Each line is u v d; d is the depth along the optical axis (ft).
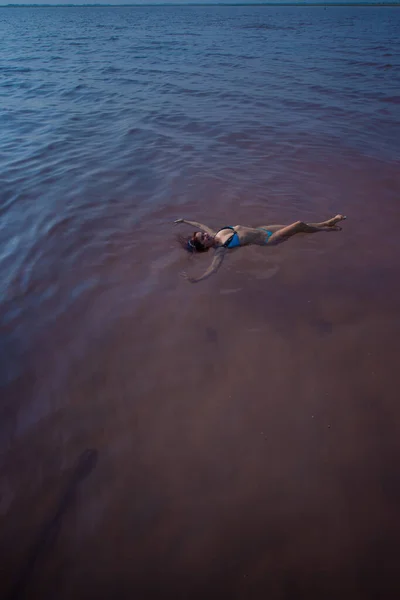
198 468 8.84
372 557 7.15
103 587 6.96
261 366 11.25
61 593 6.90
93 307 13.79
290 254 16.33
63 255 16.66
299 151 26.50
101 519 7.99
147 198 21.26
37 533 7.80
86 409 10.27
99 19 217.97
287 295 14.01
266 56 62.39
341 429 9.46
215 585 6.91
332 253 16.22
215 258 16.03
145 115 34.91
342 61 55.77
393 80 43.37
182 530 7.75
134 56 66.08
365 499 8.07
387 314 12.82
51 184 22.90
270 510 8.00
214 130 31.01
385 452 8.91
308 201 20.45
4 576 7.16
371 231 17.54
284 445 9.20
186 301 13.94
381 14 234.79
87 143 29.12
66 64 59.57
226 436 9.46
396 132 28.91
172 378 11.03
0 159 26.37
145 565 7.23
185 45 79.77
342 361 11.23
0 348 12.23
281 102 37.35
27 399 10.59
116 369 11.39
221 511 8.02
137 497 8.35
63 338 12.55
